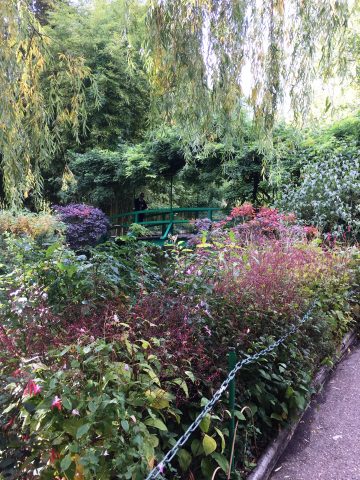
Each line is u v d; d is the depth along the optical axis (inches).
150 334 67.4
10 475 48.1
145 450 47.8
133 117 453.7
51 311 70.7
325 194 231.8
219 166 324.2
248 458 76.9
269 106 122.4
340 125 265.1
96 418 45.9
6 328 65.5
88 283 73.5
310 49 116.7
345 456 84.4
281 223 185.0
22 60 110.7
